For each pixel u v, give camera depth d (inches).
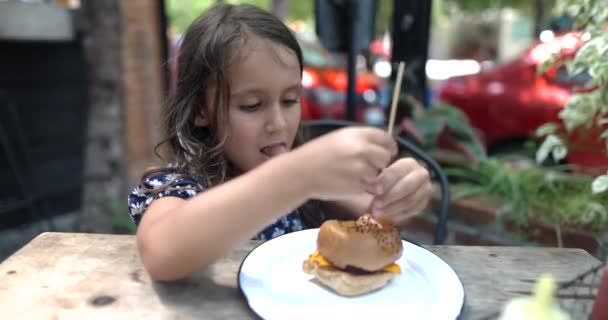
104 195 99.4
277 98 38.1
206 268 33.0
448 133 83.2
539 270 34.7
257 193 26.4
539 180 71.4
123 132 99.8
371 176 25.0
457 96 128.8
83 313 27.7
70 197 129.5
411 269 32.8
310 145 26.3
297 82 39.3
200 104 41.1
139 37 115.4
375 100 158.9
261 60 36.8
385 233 30.3
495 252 37.7
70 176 129.0
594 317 26.0
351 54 93.7
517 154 113.6
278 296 28.9
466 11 370.6
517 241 66.2
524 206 67.0
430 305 28.4
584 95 51.0
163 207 33.7
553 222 62.9
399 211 31.4
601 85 49.1
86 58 96.6
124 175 101.5
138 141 118.6
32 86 118.4
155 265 29.1
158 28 120.6
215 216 27.1
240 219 26.9
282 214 27.0
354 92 96.0
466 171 80.3
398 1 91.7
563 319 17.1
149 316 27.7
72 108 127.0
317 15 95.3
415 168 32.1
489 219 69.8
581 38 52.4
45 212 122.2
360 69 167.5
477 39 367.6
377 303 28.7
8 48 112.5
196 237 27.4
